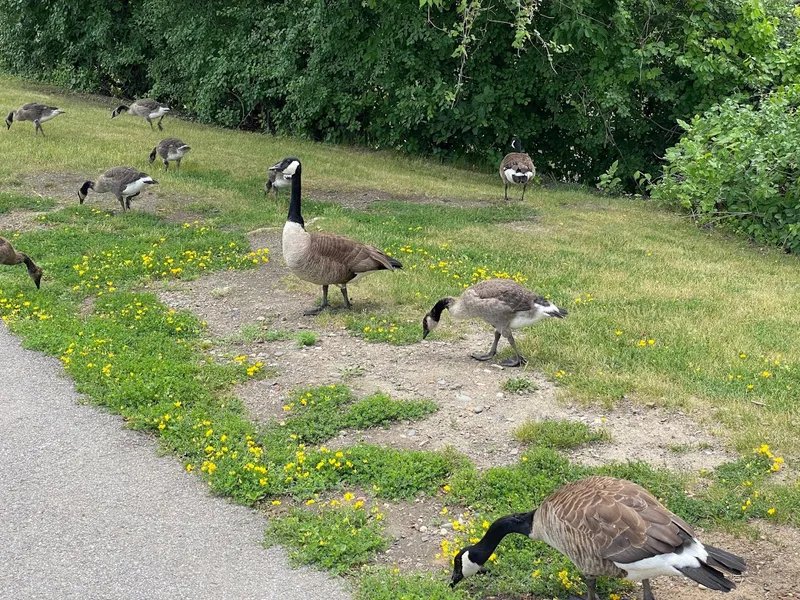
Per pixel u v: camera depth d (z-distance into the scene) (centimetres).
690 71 851
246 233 570
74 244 525
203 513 277
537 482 289
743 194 649
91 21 1165
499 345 405
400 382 365
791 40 842
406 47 884
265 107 1066
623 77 816
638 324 427
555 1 790
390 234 580
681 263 556
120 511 276
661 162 903
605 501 219
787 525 269
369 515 275
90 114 1001
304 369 376
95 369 362
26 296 443
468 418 336
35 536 263
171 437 315
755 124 650
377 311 442
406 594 237
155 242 537
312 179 759
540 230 636
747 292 492
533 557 254
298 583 246
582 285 493
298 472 295
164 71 1143
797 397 348
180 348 388
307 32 955
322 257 416
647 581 230
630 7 828
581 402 346
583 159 940
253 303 453
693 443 316
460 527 266
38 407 338
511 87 877
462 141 956
